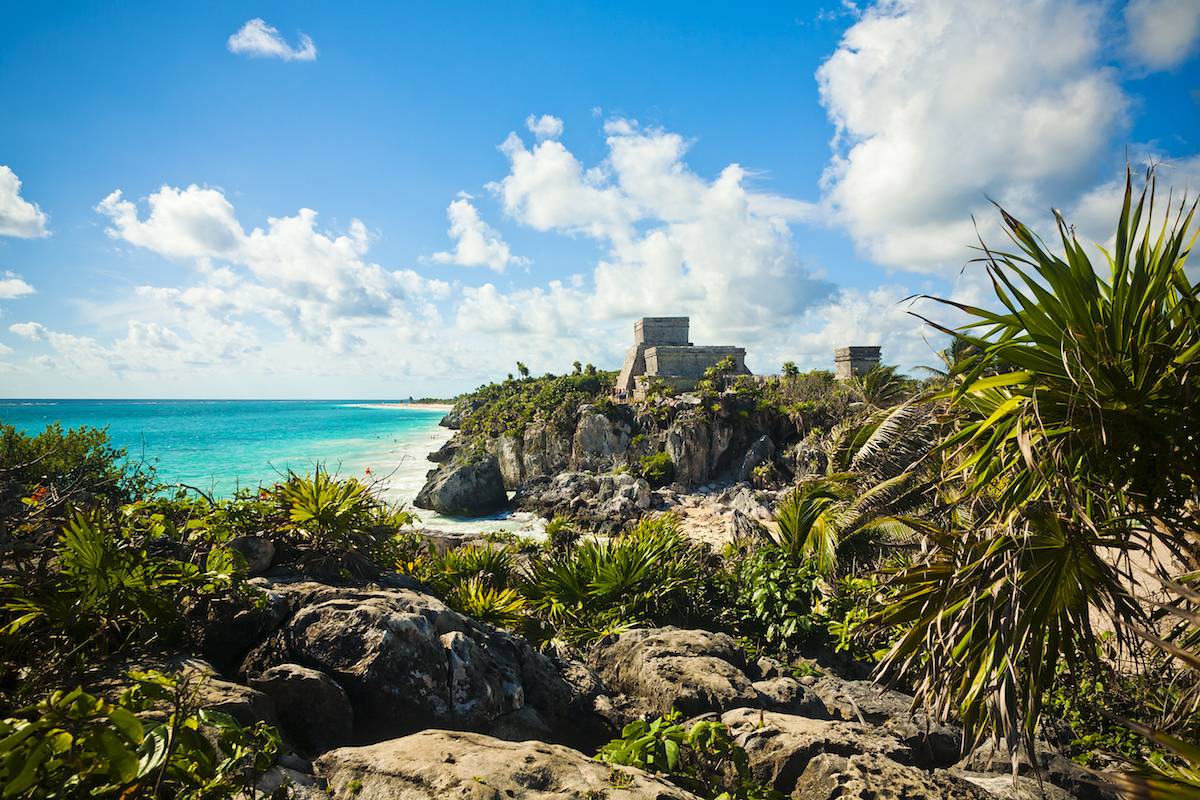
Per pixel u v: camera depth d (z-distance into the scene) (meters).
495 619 7.55
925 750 5.29
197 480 35.72
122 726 1.93
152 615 3.87
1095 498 3.59
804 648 8.25
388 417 180.12
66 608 3.49
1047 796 4.26
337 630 4.37
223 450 61.78
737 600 9.06
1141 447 3.25
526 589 9.58
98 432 9.35
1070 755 5.68
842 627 7.88
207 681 3.56
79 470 8.37
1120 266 3.16
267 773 2.90
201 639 4.27
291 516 5.71
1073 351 3.19
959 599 3.64
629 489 40.81
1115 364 3.12
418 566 8.11
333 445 75.88
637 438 52.28
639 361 71.69
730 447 49.56
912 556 9.63
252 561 5.34
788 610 8.43
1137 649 3.41
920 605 3.99
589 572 9.23
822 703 5.73
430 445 82.19
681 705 5.15
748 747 4.18
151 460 48.25
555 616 8.88
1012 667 3.16
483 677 4.59
